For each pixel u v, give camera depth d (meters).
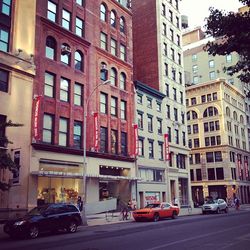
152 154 43.56
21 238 16.95
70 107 31.88
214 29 10.12
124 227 21.41
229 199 59.91
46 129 29.22
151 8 52.91
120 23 42.16
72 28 33.66
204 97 74.06
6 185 18.22
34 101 27.92
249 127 82.81
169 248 11.89
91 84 34.97
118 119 38.22
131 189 37.69
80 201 28.56
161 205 28.25
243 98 81.69
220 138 70.38
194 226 20.70
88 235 17.39
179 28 57.25
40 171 26.55
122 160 37.53
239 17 9.68
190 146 74.62
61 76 31.50
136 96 42.22
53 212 18.52
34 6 29.44
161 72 49.28
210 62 84.00
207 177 70.81
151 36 51.78
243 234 16.05
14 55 26.69
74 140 31.94
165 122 47.47
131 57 42.72
